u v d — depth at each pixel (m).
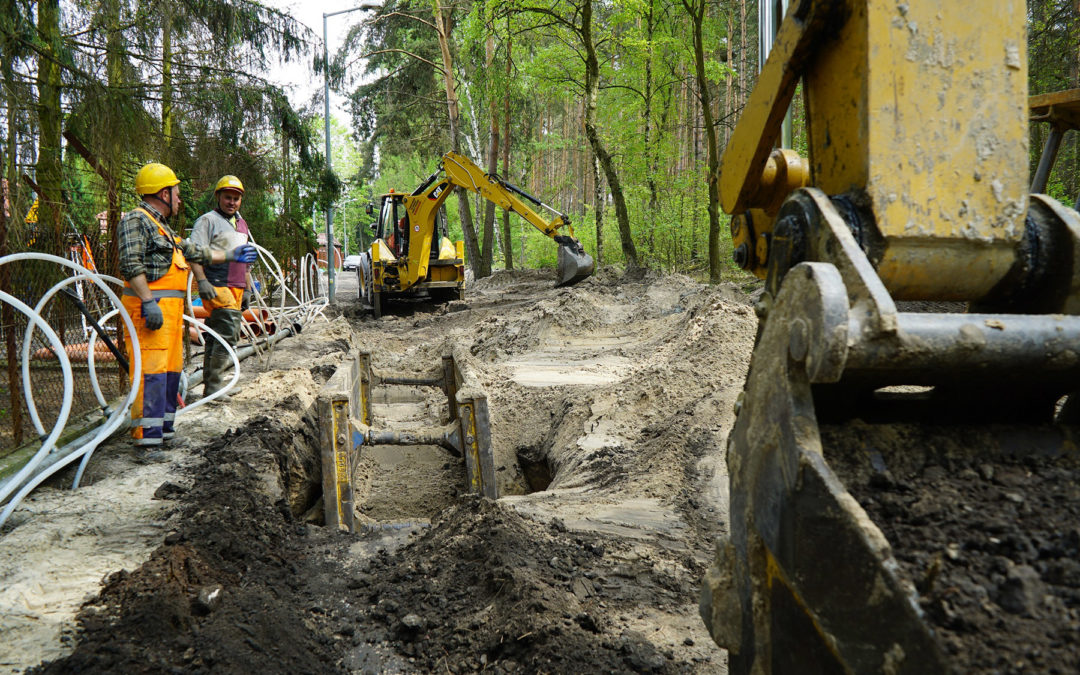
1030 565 1.41
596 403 6.96
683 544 3.99
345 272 44.44
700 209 19.59
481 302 17.91
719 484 4.88
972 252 1.79
